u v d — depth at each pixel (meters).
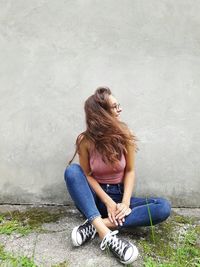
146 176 3.22
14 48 3.06
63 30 3.05
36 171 3.20
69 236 2.77
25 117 3.13
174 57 3.09
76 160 3.19
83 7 3.03
